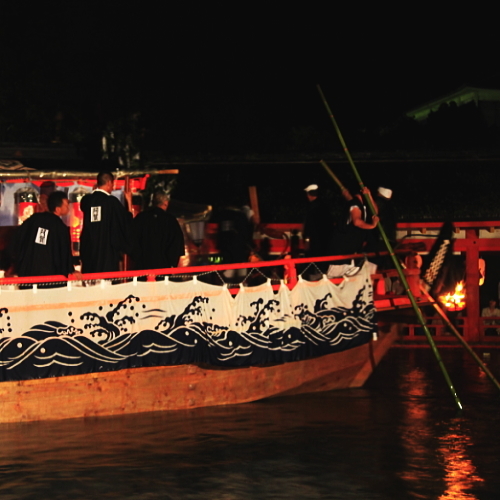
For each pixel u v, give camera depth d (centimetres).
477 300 1830
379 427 1012
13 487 771
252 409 1097
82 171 1255
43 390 984
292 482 796
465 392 1246
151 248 1130
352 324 1207
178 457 870
